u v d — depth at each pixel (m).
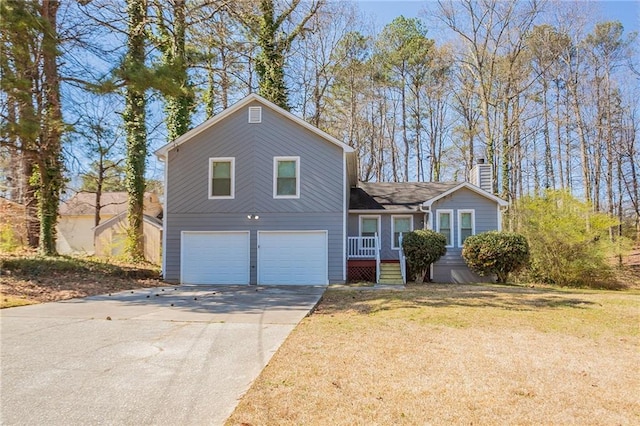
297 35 20.92
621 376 4.60
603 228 16.95
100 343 5.57
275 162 14.20
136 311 8.04
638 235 25.42
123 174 21.86
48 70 11.19
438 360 5.00
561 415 3.52
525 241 15.00
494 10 24.05
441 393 3.93
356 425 3.21
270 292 11.48
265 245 14.05
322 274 13.91
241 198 14.17
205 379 4.18
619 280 18.50
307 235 14.02
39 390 3.87
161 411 3.41
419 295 10.83
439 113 31.59
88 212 26.56
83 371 4.41
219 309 8.38
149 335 6.04
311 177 14.11
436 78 29.17
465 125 30.08
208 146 14.35
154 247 20.98
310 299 9.92
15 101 9.94
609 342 6.18
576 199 16.91
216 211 14.18
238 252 14.08
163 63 12.46
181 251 14.14
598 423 3.38
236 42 18.86
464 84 27.53
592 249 16.39
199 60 16.83
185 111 16.95
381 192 18.64
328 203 14.05
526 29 23.84
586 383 4.34
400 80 29.77
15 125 9.33
